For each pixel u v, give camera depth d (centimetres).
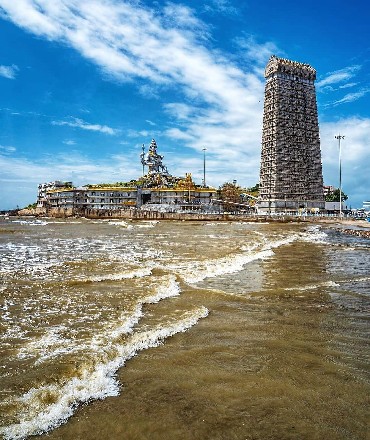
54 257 2825
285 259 3105
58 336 1177
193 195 16638
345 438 712
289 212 16238
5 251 3178
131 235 5453
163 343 1174
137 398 841
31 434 699
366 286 2094
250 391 885
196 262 2716
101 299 1620
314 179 16838
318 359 1077
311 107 16850
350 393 883
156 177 19325
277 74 16175
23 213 19338
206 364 1030
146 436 707
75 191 17075
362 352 1135
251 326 1363
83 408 794
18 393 830
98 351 1068
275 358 1079
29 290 1728
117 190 16888
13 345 1095
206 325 1362
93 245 3831
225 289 1934
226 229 8031
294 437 713
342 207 18925
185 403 827
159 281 2011
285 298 1788
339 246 4516
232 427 741
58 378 905
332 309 1612
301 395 870
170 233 6141
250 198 19812
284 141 16188
